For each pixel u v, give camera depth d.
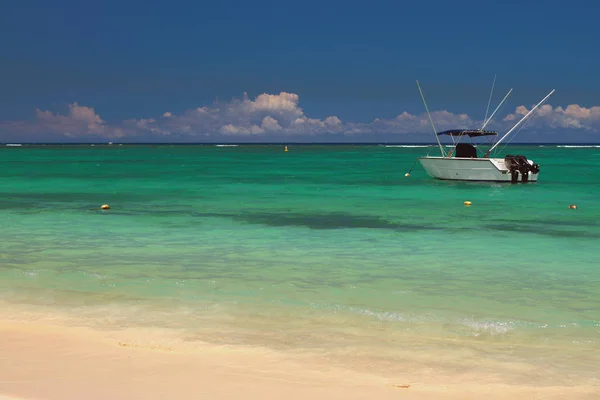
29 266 11.95
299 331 8.04
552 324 8.38
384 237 15.97
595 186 32.62
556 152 129.25
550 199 26.31
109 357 6.85
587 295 9.99
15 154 106.50
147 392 5.78
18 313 8.77
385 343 7.57
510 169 32.66
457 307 9.26
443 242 15.21
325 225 18.20
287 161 76.50
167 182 37.16
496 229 17.59
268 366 6.66
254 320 8.52
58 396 5.60
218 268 11.90
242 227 17.64
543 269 12.01
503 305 9.38
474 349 7.38
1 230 16.70
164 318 8.58
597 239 15.77
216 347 7.32
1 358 6.77
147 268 11.83
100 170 51.97
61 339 7.53
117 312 8.87
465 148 34.09
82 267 11.88
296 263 12.45
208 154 113.31
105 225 17.84
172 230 16.94
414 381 6.27
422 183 34.84
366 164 66.19
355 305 9.32
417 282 10.84
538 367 6.77
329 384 6.12
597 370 6.68
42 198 26.44
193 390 5.86
